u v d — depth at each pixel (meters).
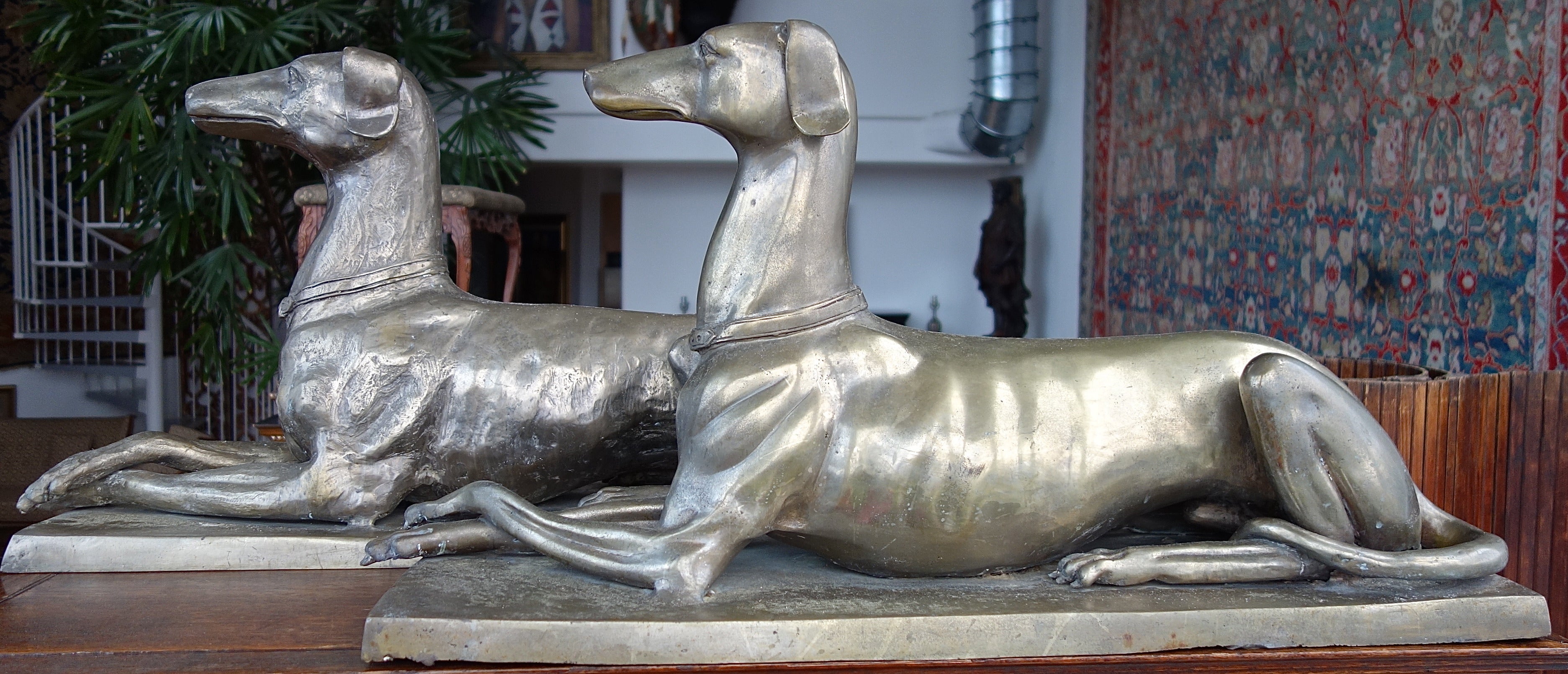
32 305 5.31
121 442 1.51
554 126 4.68
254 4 3.42
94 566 1.33
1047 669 1.08
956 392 1.19
